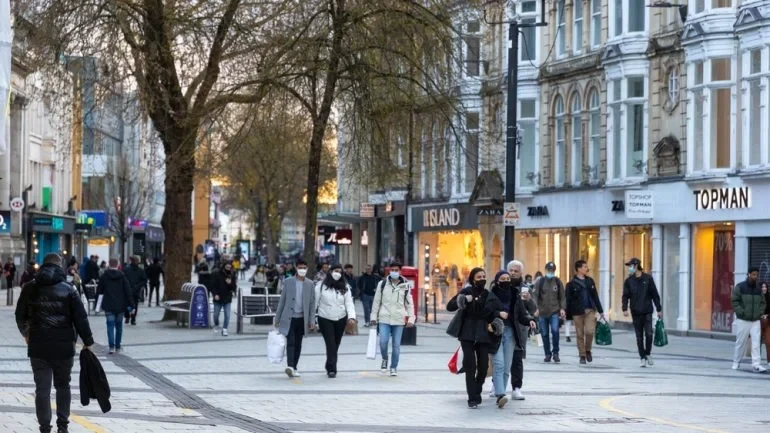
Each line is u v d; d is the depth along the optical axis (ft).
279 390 76.84
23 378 80.48
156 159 176.04
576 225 172.14
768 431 58.54
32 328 53.47
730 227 141.49
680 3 149.28
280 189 309.01
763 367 97.66
